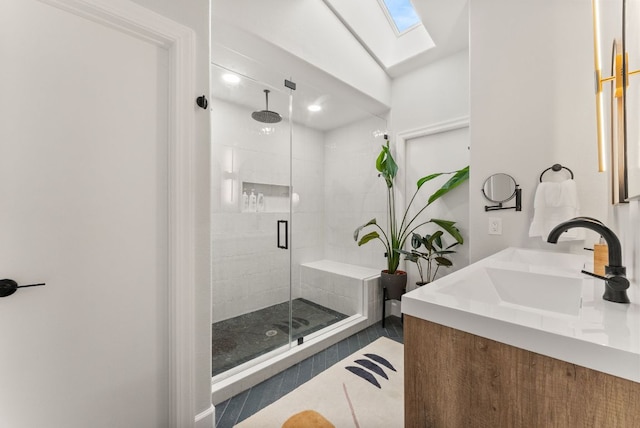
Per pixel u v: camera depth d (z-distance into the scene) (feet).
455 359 2.25
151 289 4.11
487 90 6.30
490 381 2.06
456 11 6.98
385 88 10.07
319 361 6.89
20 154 3.14
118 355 3.83
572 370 1.72
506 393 1.99
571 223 2.77
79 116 3.50
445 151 9.12
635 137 3.07
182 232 4.22
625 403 1.55
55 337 3.37
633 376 1.52
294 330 8.38
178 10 4.18
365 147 11.25
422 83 9.54
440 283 3.10
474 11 6.49
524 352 1.91
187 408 4.29
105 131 3.69
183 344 4.25
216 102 8.86
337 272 10.57
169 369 4.24
